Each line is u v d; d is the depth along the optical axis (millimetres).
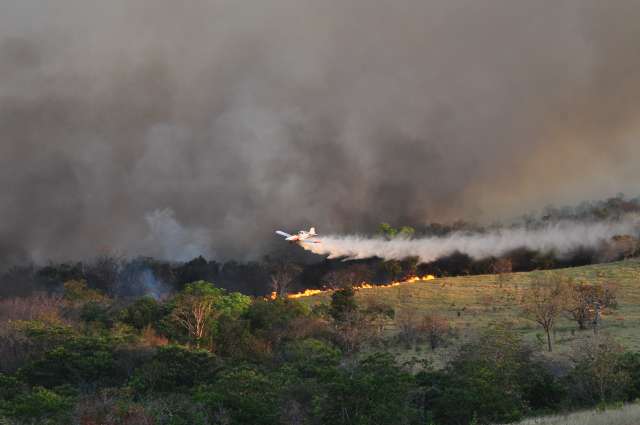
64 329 135375
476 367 85750
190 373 107000
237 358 130375
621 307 175000
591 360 93750
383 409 67000
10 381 101000
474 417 71688
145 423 76500
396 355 139125
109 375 113688
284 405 77750
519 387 87250
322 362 105312
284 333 150750
